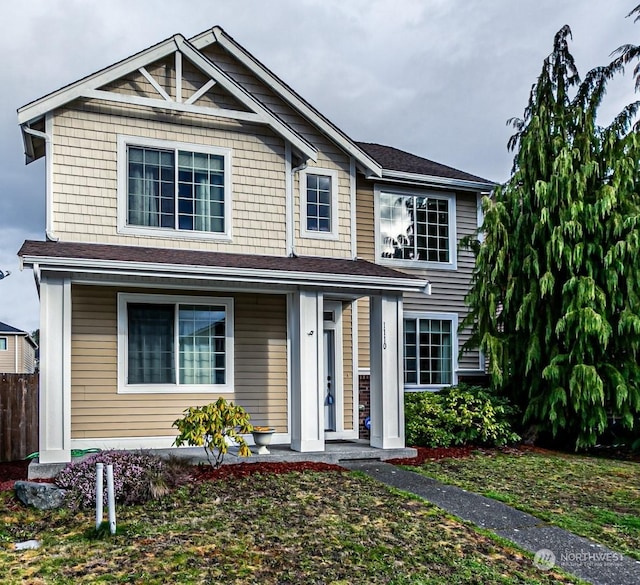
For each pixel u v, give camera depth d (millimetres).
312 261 12562
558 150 13547
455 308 15867
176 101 11930
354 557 6512
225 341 12375
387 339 12078
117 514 7691
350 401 13828
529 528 7793
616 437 14141
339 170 13891
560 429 13633
